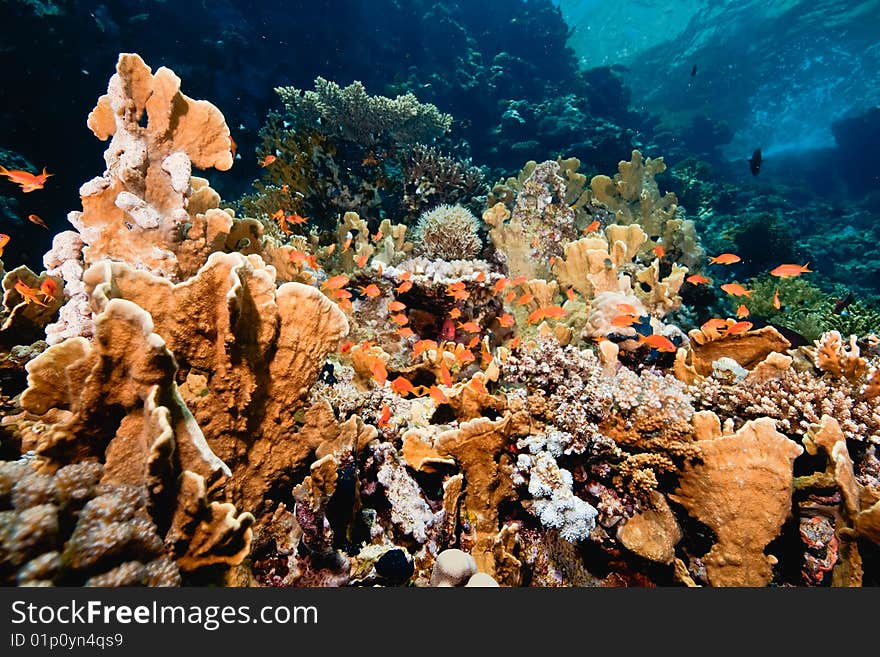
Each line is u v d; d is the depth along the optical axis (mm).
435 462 2584
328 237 7715
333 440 2205
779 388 3193
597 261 4715
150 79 2348
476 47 21969
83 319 2301
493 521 2689
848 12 38031
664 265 7656
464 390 2906
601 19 56688
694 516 2680
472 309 4777
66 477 1386
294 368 1945
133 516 1441
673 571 2641
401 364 4535
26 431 1943
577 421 2791
